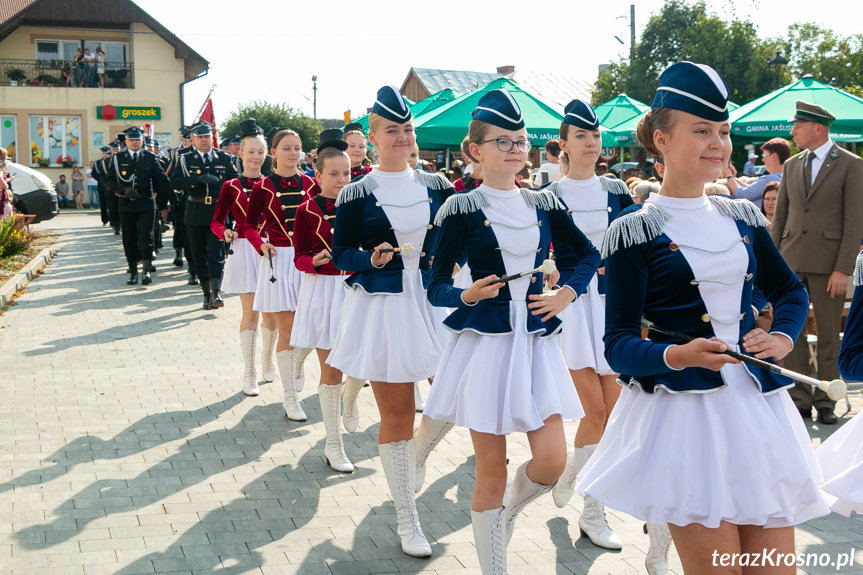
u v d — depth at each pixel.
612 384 4.48
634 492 2.54
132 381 7.24
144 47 35.50
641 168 14.48
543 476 3.34
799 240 6.45
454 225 3.50
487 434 3.38
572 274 3.60
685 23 32.03
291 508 4.58
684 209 2.62
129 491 4.75
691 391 2.48
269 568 3.85
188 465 5.22
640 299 2.57
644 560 4.00
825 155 6.39
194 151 10.74
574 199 4.79
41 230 22.08
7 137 34.94
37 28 35.28
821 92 12.20
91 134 35.47
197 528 4.27
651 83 32.25
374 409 6.66
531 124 12.23
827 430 6.23
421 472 4.55
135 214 12.62
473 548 4.12
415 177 4.41
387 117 4.29
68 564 3.82
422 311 4.32
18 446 5.47
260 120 52.22
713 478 2.45
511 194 3.58
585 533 4.25
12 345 8.52
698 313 2.55
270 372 7.44
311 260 5.25
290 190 6.42
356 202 4.31
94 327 9.52
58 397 6.67
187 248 12.62
